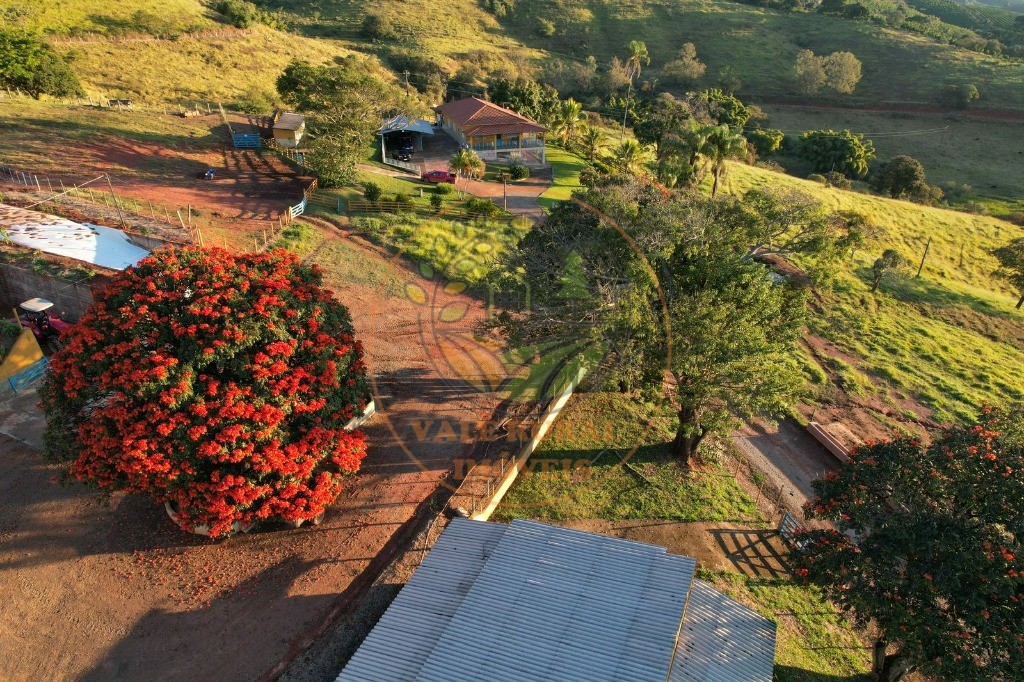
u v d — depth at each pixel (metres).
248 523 19.28
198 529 19.72
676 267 24.69
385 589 17.97
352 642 16.56
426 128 67.62
